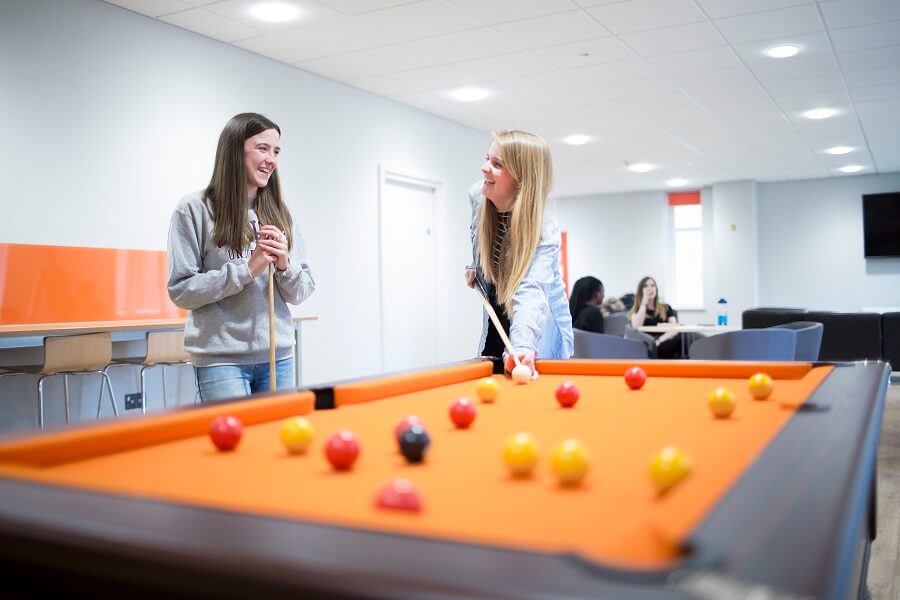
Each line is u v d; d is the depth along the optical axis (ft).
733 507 2.34
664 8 14.78
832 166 33.91
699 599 1.62
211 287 7.46
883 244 36.24
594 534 2.55
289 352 8.36
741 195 37.60
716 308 38.32
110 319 14.10
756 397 5.71
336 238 19.49
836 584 1.77
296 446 4.00
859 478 2.71
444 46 16.88
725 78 19.75
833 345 26.07
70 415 13.44
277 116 17.81
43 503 2.50
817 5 14.70
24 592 2.42
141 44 14.73
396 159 21.71
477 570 1.84
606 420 5.00
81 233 13.73
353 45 16.72
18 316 12.79
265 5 14.28
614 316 24.27
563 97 21.44
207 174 16.08
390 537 2.12
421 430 3.77
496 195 8.52
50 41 13.20
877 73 19.47
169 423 4.38
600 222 41.37
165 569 2.06
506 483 3.33
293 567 1.91
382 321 21.01
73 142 13.58
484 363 7.62
